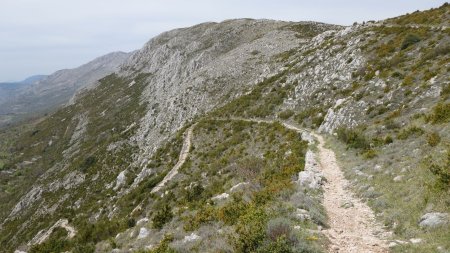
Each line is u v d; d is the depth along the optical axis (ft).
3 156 565.53
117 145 313.32
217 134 174.09
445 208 40.98
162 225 77.61
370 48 154.81
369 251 37.17
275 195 59.16
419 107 92.63
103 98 520.42
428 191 46.42
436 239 36.19
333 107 128.47
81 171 300.40
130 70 593.83
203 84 280.92
